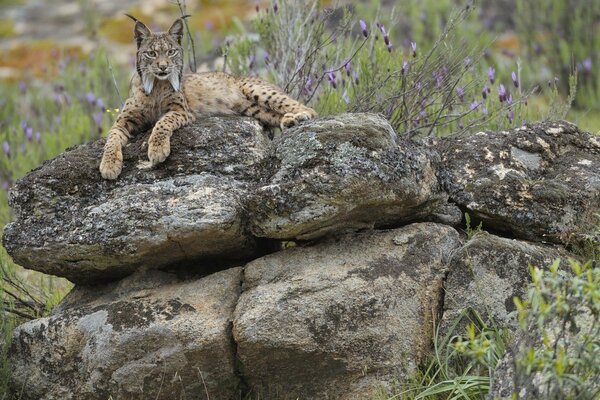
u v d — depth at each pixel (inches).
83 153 418.6
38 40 1339.8
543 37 901.2
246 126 420.8
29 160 702.5
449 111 542.3
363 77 539.8
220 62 703.1
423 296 382.0
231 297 389.4
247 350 370.6
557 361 293.3
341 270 382.0
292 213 375.9
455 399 356.8
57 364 392.8
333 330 371.2
